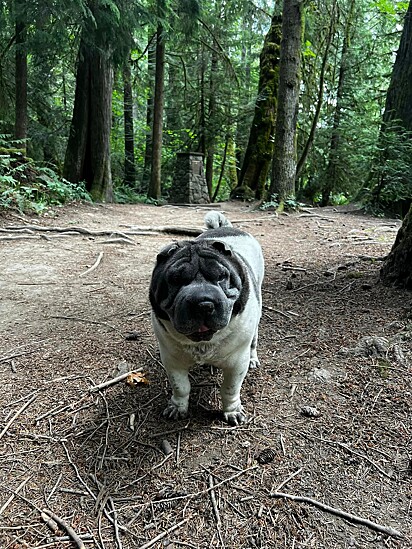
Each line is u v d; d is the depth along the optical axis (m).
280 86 11.04
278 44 14.96
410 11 10.60
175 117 19.06
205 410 2.67
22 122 11.33
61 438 2.45
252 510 1.94
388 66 15.70
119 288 4.93
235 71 17.09
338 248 6.63
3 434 2.47
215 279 1.99
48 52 11.32
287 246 7.02
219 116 17.86
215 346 2.21
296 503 1.96
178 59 18.53
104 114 12.25
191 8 12.90
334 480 2.08
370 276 4.64
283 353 3.25
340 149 15.05
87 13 9.93
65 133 14.18
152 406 2.73
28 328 3.84
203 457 2.28
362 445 2.29
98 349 3.44
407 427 2.38
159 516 1.94
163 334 2.26
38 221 8.02
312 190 15.95
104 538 1.84
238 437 2.42
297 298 4.32
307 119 15.63
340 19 14.30
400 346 3.08
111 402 2.78
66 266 5.75
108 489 2.10
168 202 15.56
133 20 10.86
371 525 1.84
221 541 1.81
